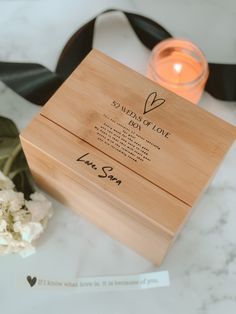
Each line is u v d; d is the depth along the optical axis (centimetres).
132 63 36
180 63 34
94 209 28
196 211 32
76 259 30
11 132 33
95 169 25
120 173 25
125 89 27
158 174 25
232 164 33
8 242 28
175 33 37
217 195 32
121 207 25
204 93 35
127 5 38
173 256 31
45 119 26
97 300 29
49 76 34
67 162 25
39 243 31
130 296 30
